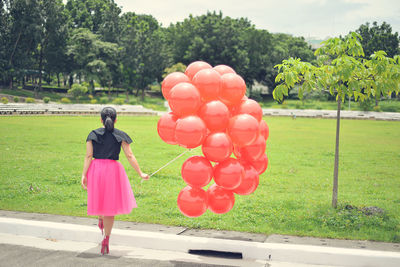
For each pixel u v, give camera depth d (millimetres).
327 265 4922
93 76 78312
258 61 97812
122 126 33719
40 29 72000
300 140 25938
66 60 79938
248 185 5266
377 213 7410
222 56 91688
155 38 88375
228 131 5121
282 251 5066
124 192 5074
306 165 15336
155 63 86625
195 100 4926
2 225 5930
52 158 14969
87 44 77750
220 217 7121
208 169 4996
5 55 72312
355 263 4871
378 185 11406
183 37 96312
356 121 53969
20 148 17391
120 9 91875
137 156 16672
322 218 7012
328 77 7023
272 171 13570
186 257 5066
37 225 5809
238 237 5871
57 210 7227
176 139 5035
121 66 81625
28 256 4895
